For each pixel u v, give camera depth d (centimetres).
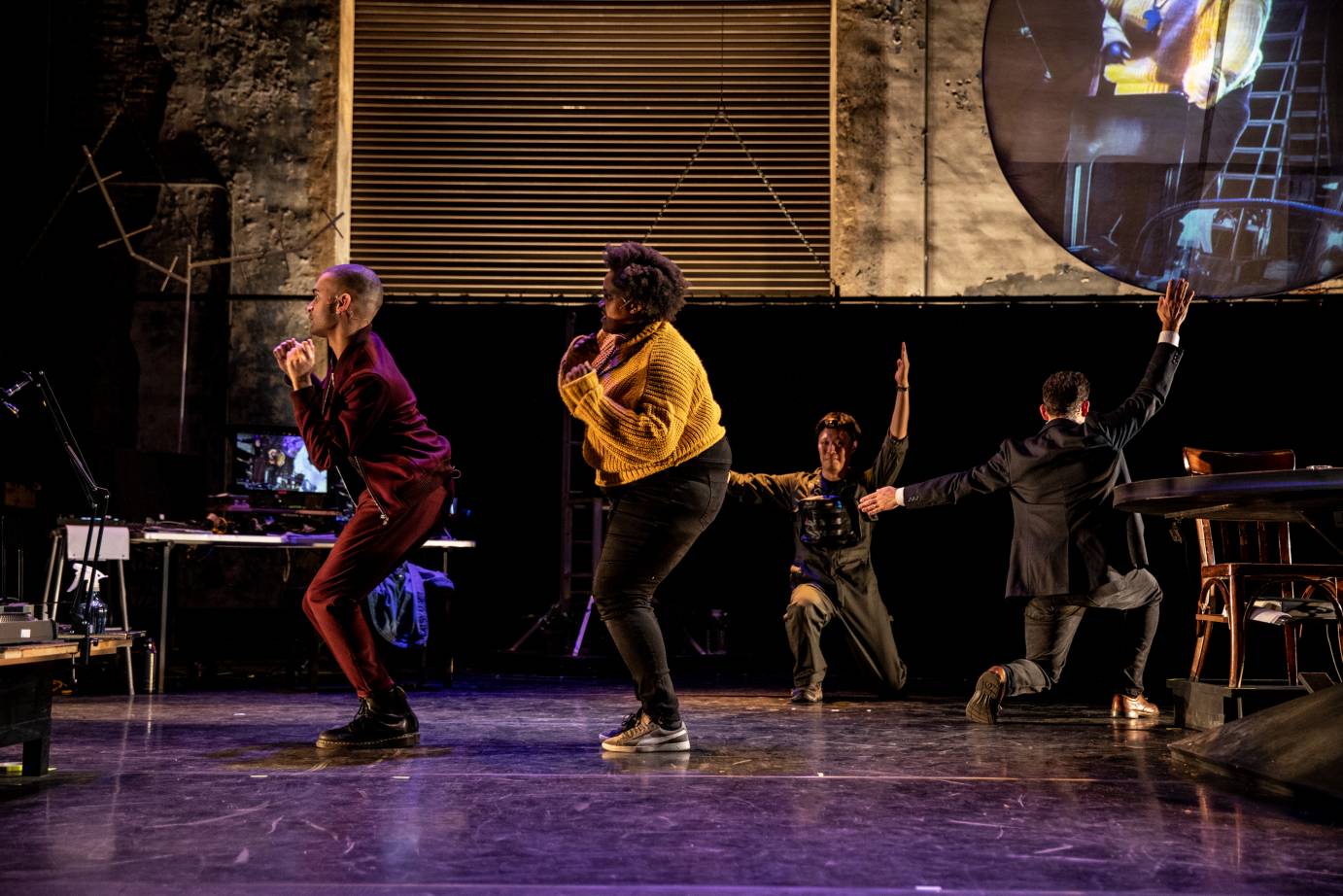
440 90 751
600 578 315
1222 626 640
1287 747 271
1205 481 300
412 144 747
